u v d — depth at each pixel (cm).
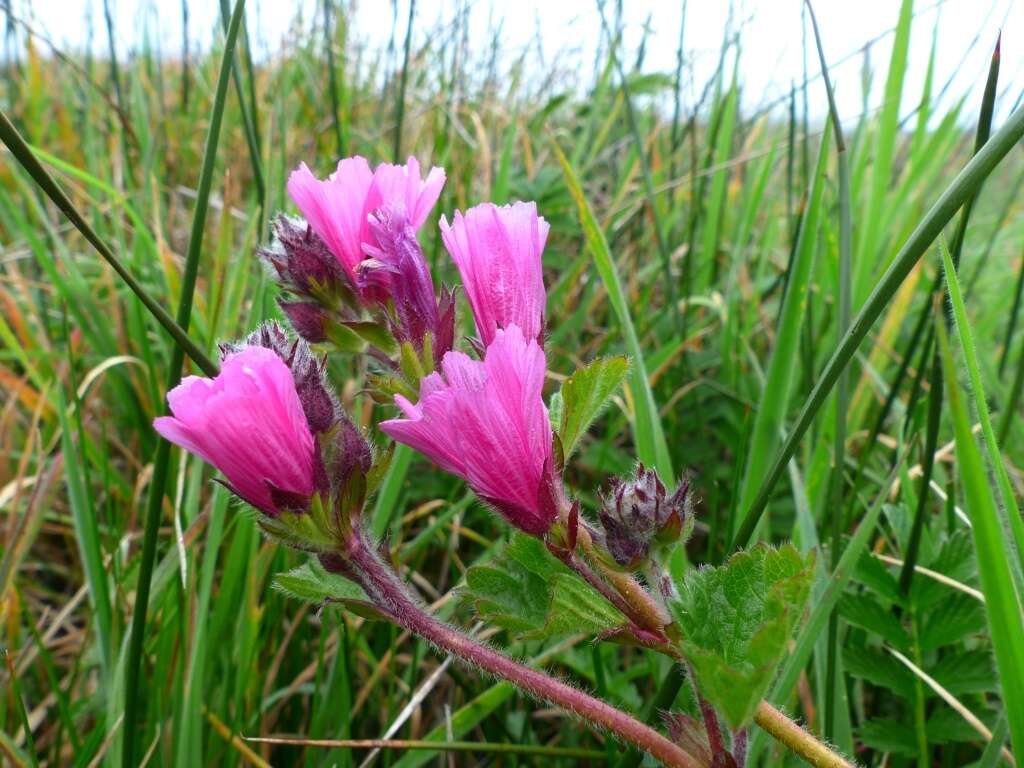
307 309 14
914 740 17
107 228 35
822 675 17
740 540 14
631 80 39
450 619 22
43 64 51
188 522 21
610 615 12
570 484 27
